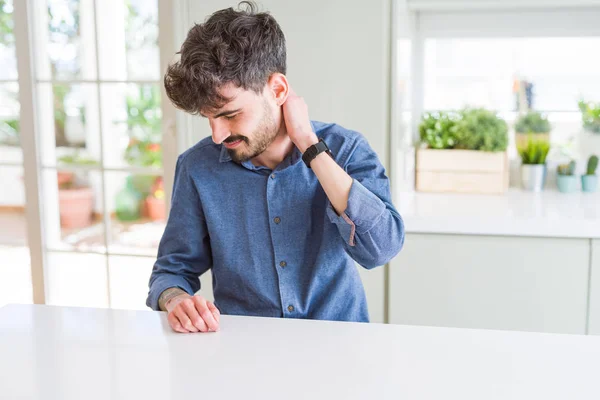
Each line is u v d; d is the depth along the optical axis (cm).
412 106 291
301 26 229
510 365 107
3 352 114
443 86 288
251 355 111
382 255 133
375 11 223
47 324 129
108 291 286
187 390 98
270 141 130
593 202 249
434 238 226
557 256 219
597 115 276
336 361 108
